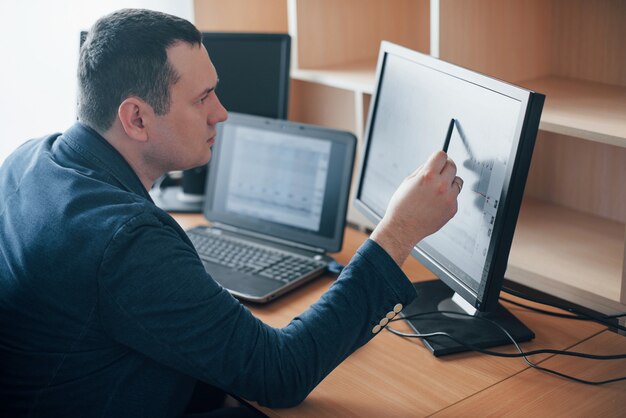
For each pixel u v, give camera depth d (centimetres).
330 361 114
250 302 149
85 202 108
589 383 122
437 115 137
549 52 184
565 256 157
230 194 181
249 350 109
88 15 210
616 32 171
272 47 196
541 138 187
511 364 128
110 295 104
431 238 139
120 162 116
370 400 118
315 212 169
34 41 205
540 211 183
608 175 176
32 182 114
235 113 181
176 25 116
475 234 123
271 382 110
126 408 112
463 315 141
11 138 210
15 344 110
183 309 106
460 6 162
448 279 130
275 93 199
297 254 168
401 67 151
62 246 105
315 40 201
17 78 206
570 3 177
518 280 154
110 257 103
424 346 134
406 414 114
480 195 122
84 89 116
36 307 107
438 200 118
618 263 153
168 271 105
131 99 113
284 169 173
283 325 142
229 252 168
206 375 109
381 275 116
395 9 215
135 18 115
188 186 204
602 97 161
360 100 185
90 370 109
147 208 108
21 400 112
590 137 135
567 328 139
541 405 116
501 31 172
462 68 128
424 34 216
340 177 165
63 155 116
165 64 113
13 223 113
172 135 117
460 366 127
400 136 150
